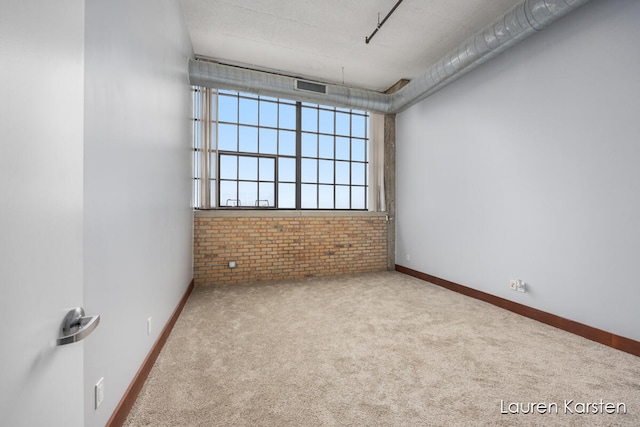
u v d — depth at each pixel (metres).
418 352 2.14
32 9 0.51
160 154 2.08
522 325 2.67
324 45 3.77
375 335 2.44
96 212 1.14
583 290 2.44
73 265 0.65
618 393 1.67
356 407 1.54
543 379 1.80
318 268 4.70
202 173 4.08
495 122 3.26
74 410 0.66
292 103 4.75
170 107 2.41
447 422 1.43
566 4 2.16
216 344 2.25
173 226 2.54
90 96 1.08
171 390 1.66
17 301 0.47
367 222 5.02
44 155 0.55
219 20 3.27
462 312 3.01
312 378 1.80
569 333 2.49
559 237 2.62
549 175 2.70
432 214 4.27
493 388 1.71
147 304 1.80
